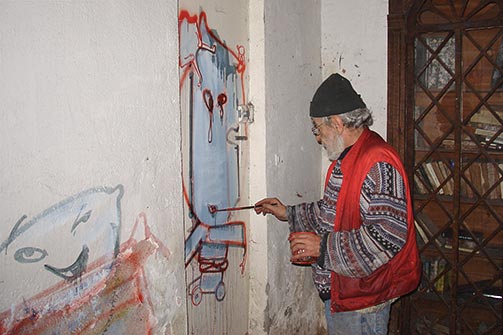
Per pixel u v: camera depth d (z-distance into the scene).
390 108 2.65
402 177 1.70
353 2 2.70
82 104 1.24
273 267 2.37
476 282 2.61
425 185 2.65
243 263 2.27
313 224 2.07
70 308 1.24
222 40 2.01
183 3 1.74
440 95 2.57
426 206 2.70
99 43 1.28
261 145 2.25
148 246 1.50
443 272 2.66
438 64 2.59
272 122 2.30
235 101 2.13
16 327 1.10
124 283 1.41
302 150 2.63
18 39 1.07
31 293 1.13
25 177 1.10
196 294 1.92
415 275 1.80
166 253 1.58
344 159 1.79
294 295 2.62
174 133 1.59
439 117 2.61
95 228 1.30
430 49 2.57
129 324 1.44
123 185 1.39
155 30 1.48
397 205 1.65
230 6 2.05
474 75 2.52
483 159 2.54
